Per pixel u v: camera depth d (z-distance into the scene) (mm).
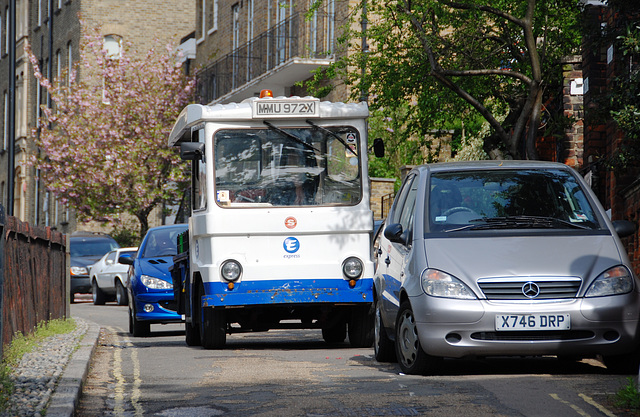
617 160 32344
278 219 35250
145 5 147000
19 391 22750
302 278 35188
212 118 35500
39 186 155375
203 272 35344
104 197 112000
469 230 26781
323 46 91000
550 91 57562
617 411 20141
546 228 26859
